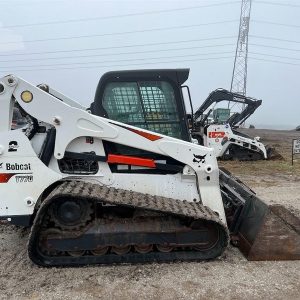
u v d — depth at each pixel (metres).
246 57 44.31
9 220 4.49
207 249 4.53
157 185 4.72
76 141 4.60
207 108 14.57
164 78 4.85
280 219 4.56
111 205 4.35
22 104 4.43
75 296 3.76
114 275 4.18
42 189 4.50
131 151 4.71
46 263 4.33
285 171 11.97
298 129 53.75
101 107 4.86
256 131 43.47
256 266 4.43
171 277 4.14
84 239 4.30
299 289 3.92
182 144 4.61
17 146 4.43
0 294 3.79
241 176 10.94
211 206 4.69
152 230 4.35
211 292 3.84
